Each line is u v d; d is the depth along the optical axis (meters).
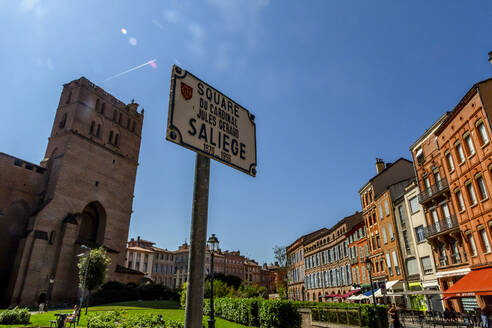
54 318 23.58
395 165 42.28
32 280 43.78
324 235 60.09
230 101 3.89
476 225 22.12
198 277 2.78
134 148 68.06
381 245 38.94
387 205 37.50
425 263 30.14
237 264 119.12
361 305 18.00
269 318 16.30
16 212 51.31
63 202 51.09
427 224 29.30
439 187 27.22
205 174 3.22
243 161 3.81
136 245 100.88
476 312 21.28
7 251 48.81
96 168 58.03
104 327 18.47
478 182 22.05
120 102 67.44
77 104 57.81
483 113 21.02
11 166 51.53
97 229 57.78
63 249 47.97
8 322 19.89
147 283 52.84
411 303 31.64
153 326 17.89
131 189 64.62
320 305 22.83
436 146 28.03
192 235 2.93
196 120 3.29
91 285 39.19
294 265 78.31
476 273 21.47
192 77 3.43
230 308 22.44
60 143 55.59
